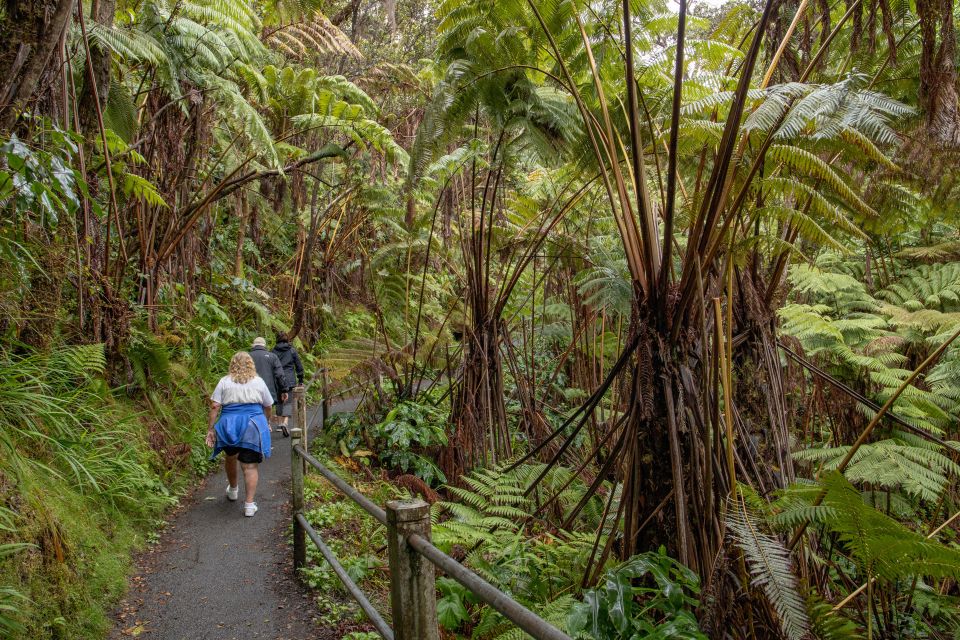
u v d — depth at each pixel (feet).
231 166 29.35
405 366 21.50
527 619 3.77
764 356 10.80
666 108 13.05
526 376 19.66
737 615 7.86
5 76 11.10
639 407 9.12
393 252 23.95
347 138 37.70
